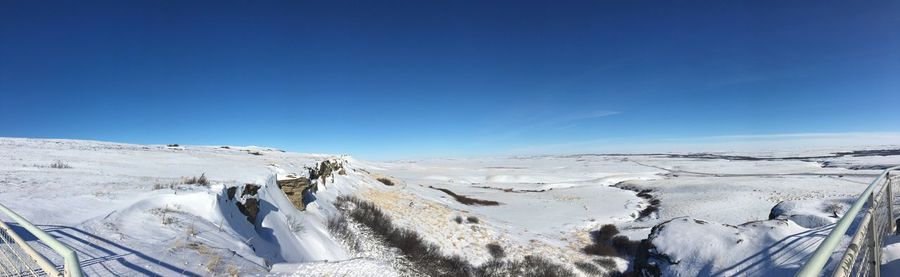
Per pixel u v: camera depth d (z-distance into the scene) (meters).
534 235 28.16
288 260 11.91
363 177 41.56
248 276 7.07
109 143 51.94
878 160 111.75
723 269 12.88
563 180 86.44
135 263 6.67
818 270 1.92
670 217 36.84
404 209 29.86
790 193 44.66
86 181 14.02
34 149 28.58
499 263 20.98
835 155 172.50
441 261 19.16
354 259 8.54
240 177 17.44
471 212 34.84
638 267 16.50
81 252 6.91
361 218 22.27
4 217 8.61
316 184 25.14
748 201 41.22
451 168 128.62
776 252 12.34
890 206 7.15
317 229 16.97
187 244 8.13
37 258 4.12
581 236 29.16
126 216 9.36
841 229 2.51
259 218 14.23
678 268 14.27
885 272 5.86
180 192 11.94
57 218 8.88
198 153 39.38
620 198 50.66
